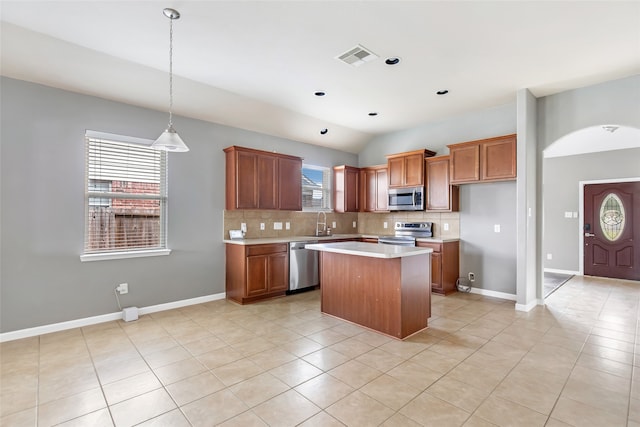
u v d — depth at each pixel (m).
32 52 2.89
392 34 2.73
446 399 2.09
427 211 5.14
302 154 5.73
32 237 3.18
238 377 2.37
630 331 3.30
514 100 4.36
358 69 3.42
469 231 4.93
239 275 4.34
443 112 4.87
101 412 1.95
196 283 4.32
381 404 2.03
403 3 2.32
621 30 2.66
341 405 2.02
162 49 3.00
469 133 4.92
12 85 3.08
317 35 2.75
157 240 4.03
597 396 2.12
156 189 4.02
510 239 4.52
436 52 3.04
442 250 4.72
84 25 2.61
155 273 3.96
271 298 4.60
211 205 4.48
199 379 2.34
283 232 5.41
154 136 3.98
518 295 4.01
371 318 3.32
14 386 2.24
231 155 4.51
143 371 2.46
